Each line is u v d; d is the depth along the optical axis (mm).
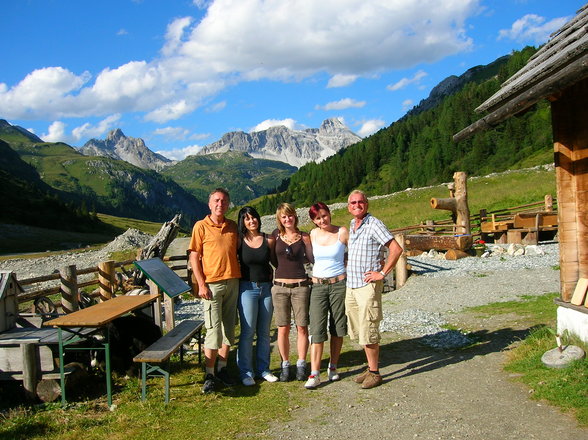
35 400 6172
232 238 6469
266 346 6738
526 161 78562
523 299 10945
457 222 19750
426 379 6289
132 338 7113
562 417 4758
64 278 9523
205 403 5855
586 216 6211
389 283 14203
